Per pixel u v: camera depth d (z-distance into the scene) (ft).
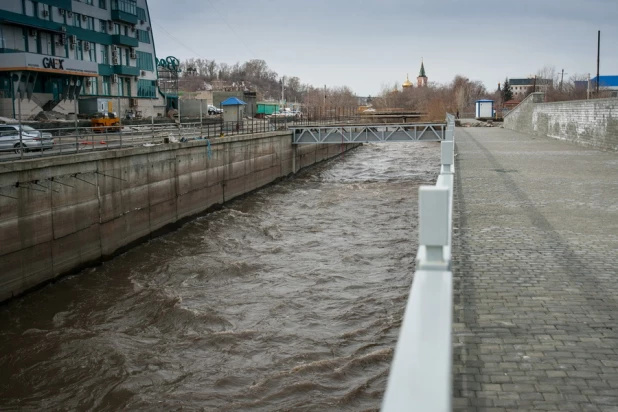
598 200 46.39
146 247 83.25
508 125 203.31
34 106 153.17
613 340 19.20
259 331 50.16
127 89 206.90
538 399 15.33
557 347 18.70
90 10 183.01
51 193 65.82
